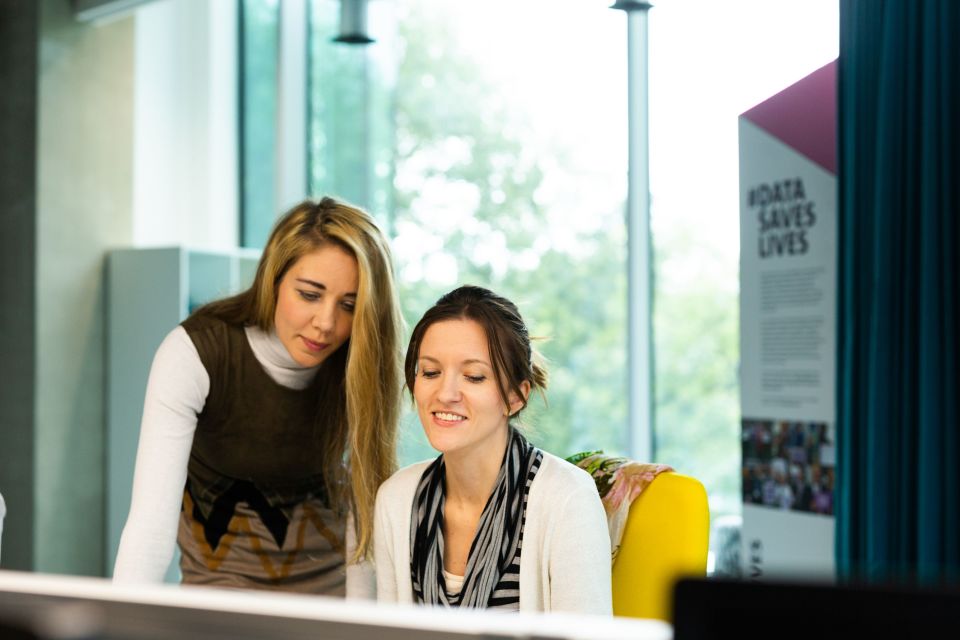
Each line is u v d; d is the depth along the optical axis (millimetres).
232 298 2371
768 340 3715
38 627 730
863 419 3213
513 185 5352
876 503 3105
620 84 5004
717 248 4695
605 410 5055
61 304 5461
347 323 2258
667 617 713
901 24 3104
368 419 2252
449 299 1938
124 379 5590
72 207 5516
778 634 682
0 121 5496
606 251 5059
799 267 3611
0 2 5504
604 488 2080
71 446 5484
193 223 6223
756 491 3750
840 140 3303
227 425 2332
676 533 1979
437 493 1995
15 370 5422
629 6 4465
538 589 1881
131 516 2135
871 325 3164
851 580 676
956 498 2939
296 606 890
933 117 3000
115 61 5715
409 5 5719
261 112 6312
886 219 3111
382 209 5812
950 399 2947
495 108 5410
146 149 6027
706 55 4711
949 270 2961
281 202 6098
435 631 855
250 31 6363
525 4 5316
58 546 5418
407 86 5742
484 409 1876
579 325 5129
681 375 4816
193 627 893
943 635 647
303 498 2443
